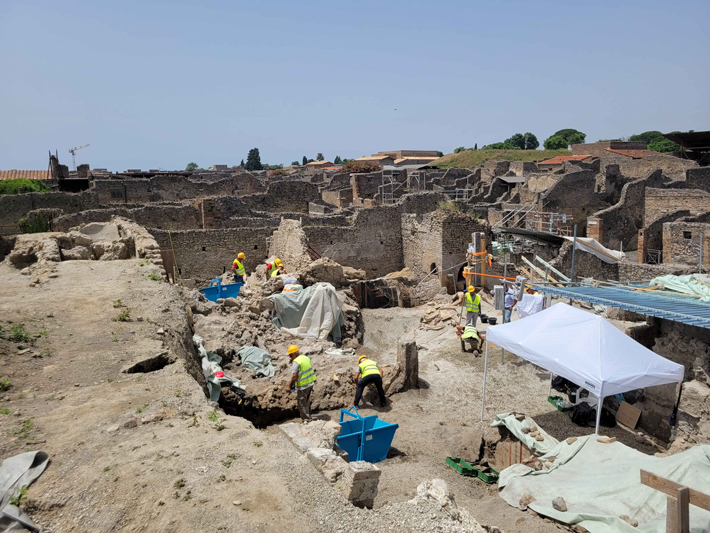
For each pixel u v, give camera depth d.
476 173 64.06
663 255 30.44
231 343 15.16
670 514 5.68
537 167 64.81
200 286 27.08
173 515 5.05
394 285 24.88
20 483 5.48
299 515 5.20
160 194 46.81
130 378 8.23
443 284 25.58
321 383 13.29
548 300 16.97
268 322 17.48
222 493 5.42
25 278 14.61
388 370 14.34
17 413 6.91
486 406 13.09
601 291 14.28
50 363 8.60
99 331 10.13
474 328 16.77
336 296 18.30
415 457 10.74
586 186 46.91
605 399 12.82
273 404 12.38
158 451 6.16
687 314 10.48
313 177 79.75
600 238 38.19
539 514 7.43
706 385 10.30
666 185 44.09
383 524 5.26
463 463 10.18
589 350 10.13
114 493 5.41
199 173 76.44
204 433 6.70
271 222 31.28
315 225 30.33
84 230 21.83
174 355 9.39
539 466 8.73
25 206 33.72
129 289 13.25
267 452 6.32
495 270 26.88
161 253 18.77
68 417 6.90
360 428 10.59
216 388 11.47
